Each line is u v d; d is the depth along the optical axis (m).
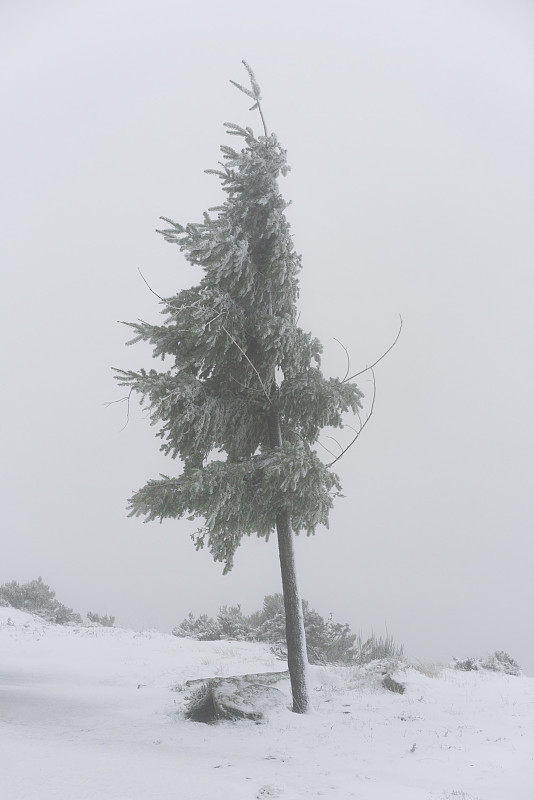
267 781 5.62
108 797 4.59
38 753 6.04
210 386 11.13
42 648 18.61
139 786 5.04
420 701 10.41
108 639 20.77
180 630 28.33
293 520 10.61
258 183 11.59
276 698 9.57
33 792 4.53
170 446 10.66
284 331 10.74
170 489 9.34
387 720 9.03
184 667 15.20
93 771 5.45
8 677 13.82
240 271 10.28
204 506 9.45
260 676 11.14
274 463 9.69
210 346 10.27
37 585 33.53
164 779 5.39
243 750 7.30
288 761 6.73
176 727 8.59
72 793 4.61
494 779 5.95
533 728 8.68
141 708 10.08
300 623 10.20
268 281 11.14
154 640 20.98
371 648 20.20
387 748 7.43
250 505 10.10
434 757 6.96
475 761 6.76
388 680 11.73
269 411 11.51
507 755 7.05
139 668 15.25
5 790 4.52
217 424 10.80
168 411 10.04
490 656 17.91
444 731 8.37
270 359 10.91
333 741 7.80
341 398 10.88
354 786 5.56
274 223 11.05
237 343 10.80
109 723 8.72
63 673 14.50
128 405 10.18
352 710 9.72
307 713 9.52
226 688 9.58
